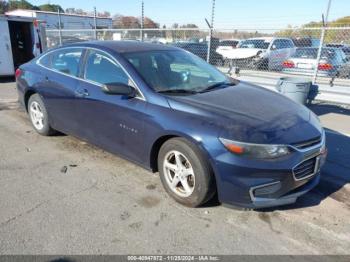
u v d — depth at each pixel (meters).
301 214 3.19
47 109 4.91
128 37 13.68
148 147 3.48
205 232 2.89
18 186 3.65
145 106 3.46
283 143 2.88
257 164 2.82
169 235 2.84
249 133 2.88
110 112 3.81
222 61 10.48
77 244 2.71
